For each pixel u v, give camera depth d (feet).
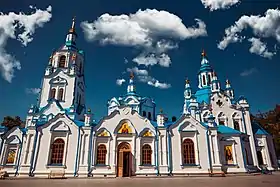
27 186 73.00
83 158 115.14
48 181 91.56
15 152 121.80
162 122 125.39
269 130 236.84
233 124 153.28
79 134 119.85
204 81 191.21
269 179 94.73
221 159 124.26
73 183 82.99
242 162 126.31
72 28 195.52
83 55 191.42
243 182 82.64
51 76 169.27
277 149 212.64
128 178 105.70
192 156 120.98
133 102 173.58
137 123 124.57
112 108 177.78
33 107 151.23
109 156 116.57
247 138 146.20
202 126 126.52
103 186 72.64
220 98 159.94
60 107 152.76
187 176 113.60
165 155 118.11
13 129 126.31
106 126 122.52
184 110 175.22
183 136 124.36
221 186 70.38
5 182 86.94
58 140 119.96
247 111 156.76
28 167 112.47
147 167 115.96
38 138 119.03
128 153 119.03
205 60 199.41
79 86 177.88
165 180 94.12
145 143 120.88
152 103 184.75
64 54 180.24
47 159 115.14
